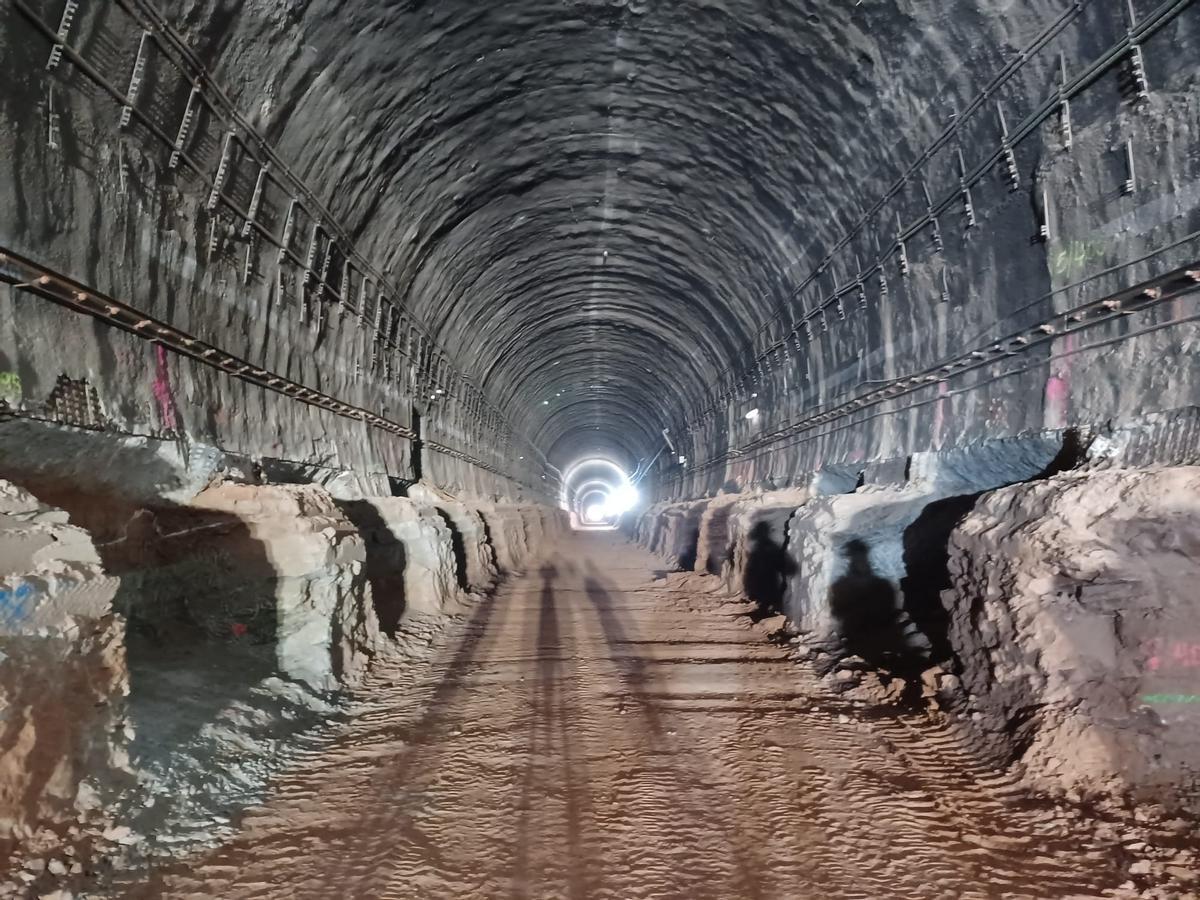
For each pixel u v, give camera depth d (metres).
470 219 12.62
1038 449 6.61
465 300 16.03
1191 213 4.81
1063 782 4.15
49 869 3.02
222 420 6.94
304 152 7.75
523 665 7.62
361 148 8.62
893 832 3.76
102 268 5.19
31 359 4.54
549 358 26.16
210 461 6.47
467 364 19.02
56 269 4.69
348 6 6.65
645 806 4.08
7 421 4.39
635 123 10.61
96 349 5.16
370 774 4.55
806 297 12.18
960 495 8.20
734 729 5.46
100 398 5.16
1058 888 3.21
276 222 7.80
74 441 4.97
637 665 7.61
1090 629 4.44
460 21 7.78
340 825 3.84
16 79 4.28
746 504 13.73
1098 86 5.35
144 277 5.69
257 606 6.05
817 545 8.85
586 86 9.68
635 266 16.98
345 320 10.27
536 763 4.75
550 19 8.17
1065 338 6.12
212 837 3.64
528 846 3.61
